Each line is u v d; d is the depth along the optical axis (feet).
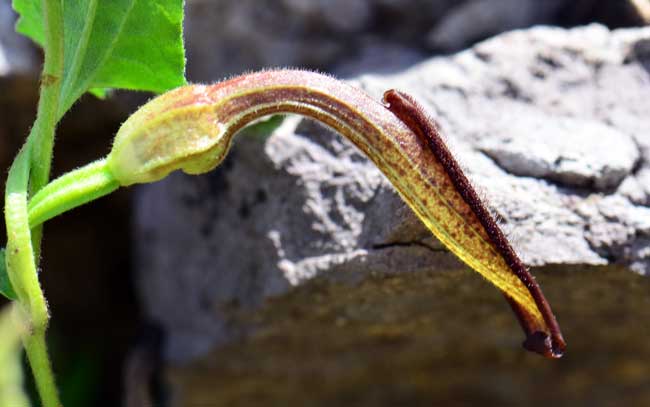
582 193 0.46
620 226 0.45
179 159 0.39
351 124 0.39
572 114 0.49
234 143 0.51
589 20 0.53
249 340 0.54
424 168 0.39
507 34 0.51
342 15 0.57
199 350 0.56
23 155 0.40
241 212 0.52
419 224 0.45
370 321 0.52
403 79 0.51
